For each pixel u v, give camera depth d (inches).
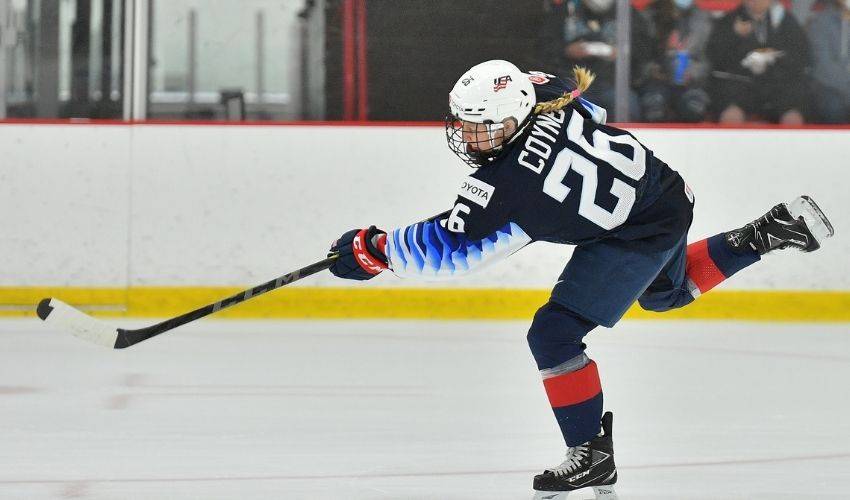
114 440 552.4
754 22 1069.1
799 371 771.4
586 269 422.6
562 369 426.9
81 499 442.6
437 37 1060.5
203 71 1044.5
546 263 1031.6
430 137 1040.2
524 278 1031.6
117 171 1018.1
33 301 1015.0
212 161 1023.0
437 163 1040.2
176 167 1020.5
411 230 418.0
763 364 799.1
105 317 1011.3
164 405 640.4
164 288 1021.8
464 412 624.4
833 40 1073.5
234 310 1021.2
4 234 1011.9
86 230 1016.2
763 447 546.9
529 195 404.5
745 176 1053.8
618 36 1064.8
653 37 1066.1
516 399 663.8
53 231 1015.0
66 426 583.8
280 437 561.0
